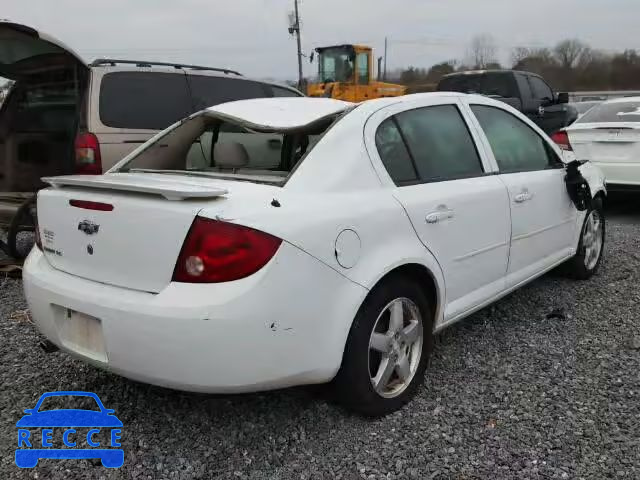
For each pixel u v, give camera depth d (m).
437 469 2.53
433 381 3.29
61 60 5.36
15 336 3.91
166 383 2.41
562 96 13.75
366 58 18.67
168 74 6.18
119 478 2.50
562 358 3.58
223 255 2.32
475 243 3.42
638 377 3.31
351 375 2.72
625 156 7.24
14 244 5.37
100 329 2.54
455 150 3.49
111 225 2.54
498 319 4.23
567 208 4.52
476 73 12.77
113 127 5.61
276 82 7.66
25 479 2.49
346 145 2.88
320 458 2.62
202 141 3.80
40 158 5.88
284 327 2.40
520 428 2.82
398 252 2.85
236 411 2.99
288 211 2.49
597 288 4.89
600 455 2.60
